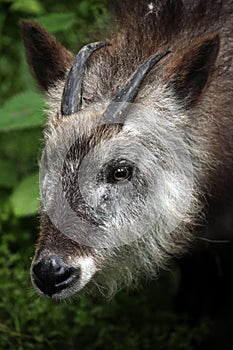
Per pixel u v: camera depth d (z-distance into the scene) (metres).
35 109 12.30
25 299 12.30
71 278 9.39
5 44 15.26
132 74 9.92
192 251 11.96
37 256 9.45
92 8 13.10
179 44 10.52
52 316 12.30
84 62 9.72
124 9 11.16
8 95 15.38
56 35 13.28
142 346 12.77
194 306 13.70
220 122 10.42
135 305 13.01
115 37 10.88
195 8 10.76
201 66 9.84
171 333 12.82
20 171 14.25
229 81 10.52
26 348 12.20
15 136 15.26
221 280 13.40
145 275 10.73
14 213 12.70
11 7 14.14
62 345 12.68
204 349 13.46
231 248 12.30
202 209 10.62
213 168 10.48
